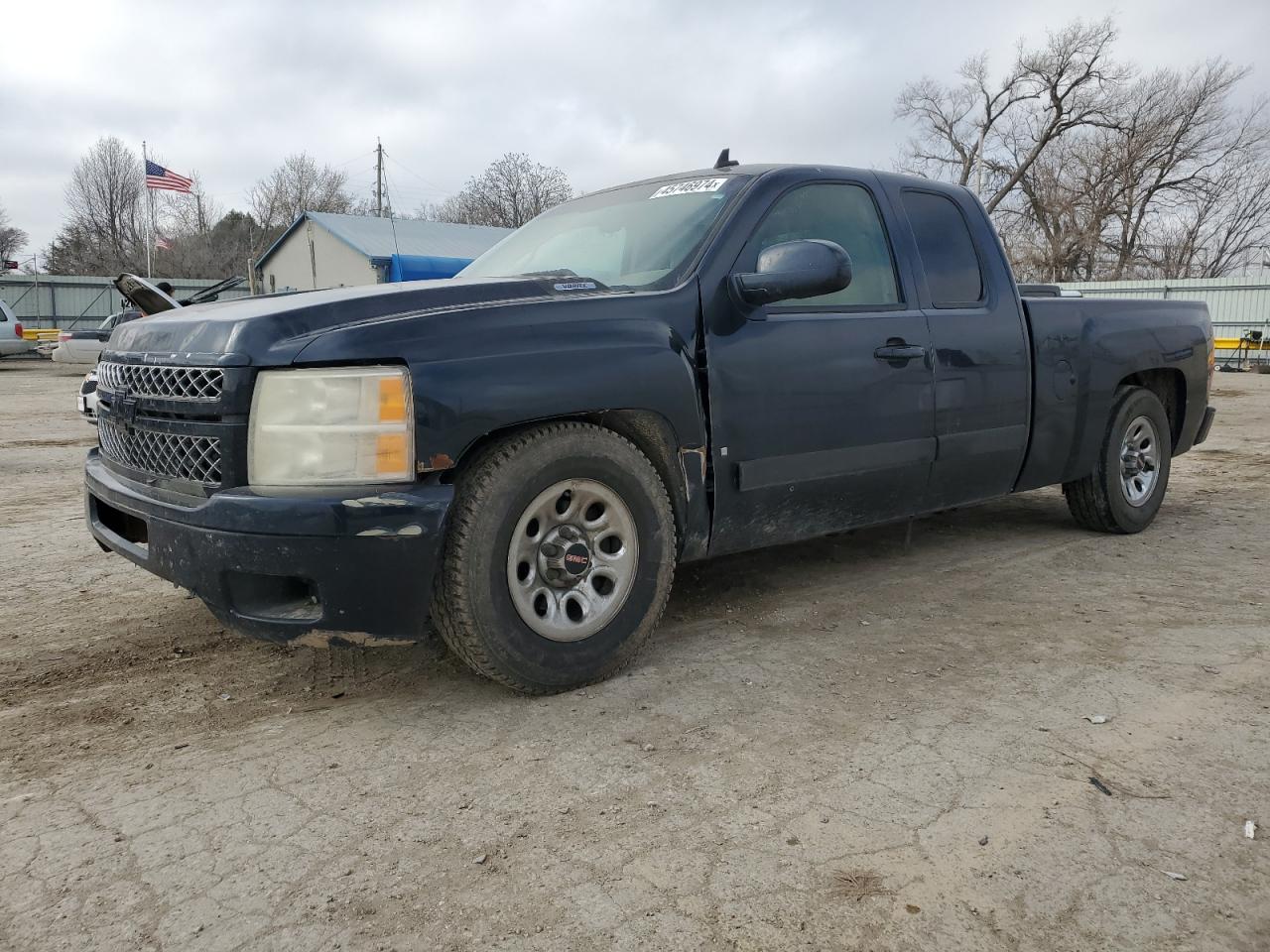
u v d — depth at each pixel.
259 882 2.08
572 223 4.20
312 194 62.06
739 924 1.92
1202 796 2.41
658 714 2.95
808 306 3.70
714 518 3.46
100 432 3.49
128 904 2.01
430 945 1.87
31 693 3.18
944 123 46.34
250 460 2.73
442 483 2.79
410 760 2.66
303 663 3.43
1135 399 5.18
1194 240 43.94
